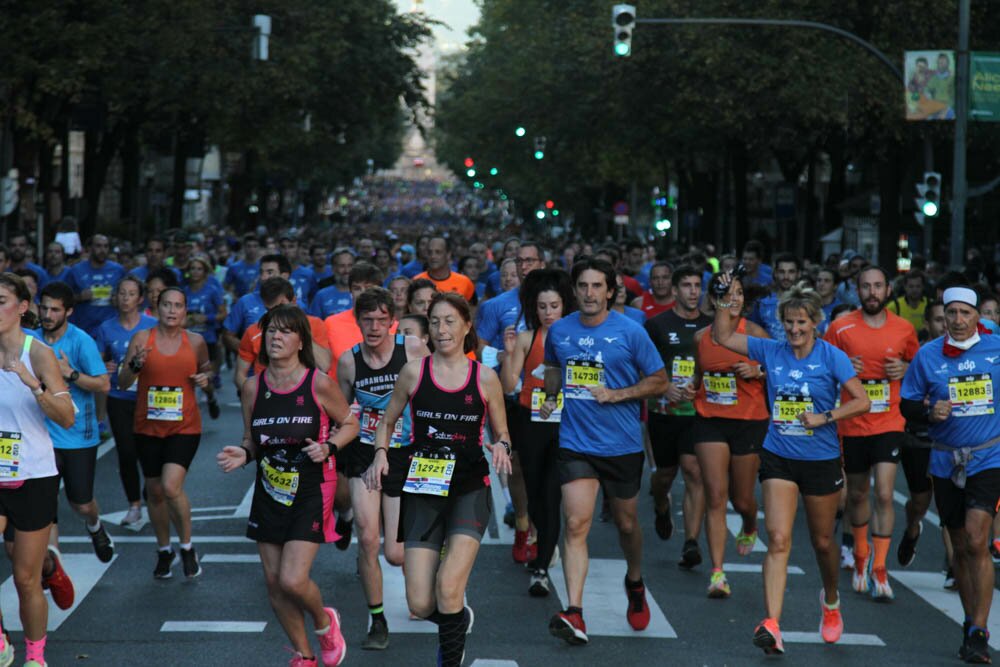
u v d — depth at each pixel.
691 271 14.08
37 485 9.73
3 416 9.67
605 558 14.48
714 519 12.89
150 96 48.25
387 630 10.96
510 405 13.42
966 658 10.84
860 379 13.23
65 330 12.74
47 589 11.92
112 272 23.45
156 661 10.37
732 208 84.81
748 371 12.81
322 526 9.73
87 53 36.12
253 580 13.09
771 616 10.69
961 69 29.77
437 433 9.68
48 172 47.19
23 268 22.11
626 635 11.38
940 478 11.32
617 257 21.72
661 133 53.59
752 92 42.00
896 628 11.92
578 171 76.62
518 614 12.04
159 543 13.15
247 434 9.91
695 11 43.94
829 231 54.34
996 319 15.99
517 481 13.97
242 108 53.81
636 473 11.28
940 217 56.22
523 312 13.04
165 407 12.98
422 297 14.48
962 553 11.15
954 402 11.20
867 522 13.29
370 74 60.69
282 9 53.00
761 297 17.50
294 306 9.78
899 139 42.28
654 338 14.23
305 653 9.81
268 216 118.00
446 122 89.81
